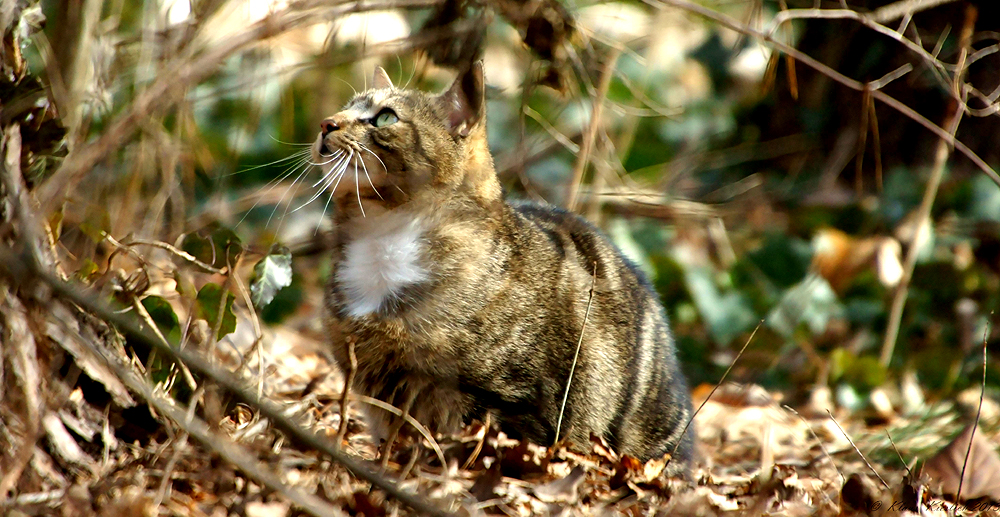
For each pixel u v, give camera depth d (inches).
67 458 202.7
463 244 279.4
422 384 277.4
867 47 526.0
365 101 301.4
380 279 277.3
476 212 287.4
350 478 216.8
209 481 205.9
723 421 374.6
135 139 367.9
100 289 230.2
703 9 307.1
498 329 275.0
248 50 333.4
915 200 509.0
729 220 542.6
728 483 286.2
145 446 222.2
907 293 482.0
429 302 273.6
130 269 330.0
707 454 339.0
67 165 227.3
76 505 185.2
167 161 365.4
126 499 187.2
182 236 273.7
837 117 554.9
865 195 535.5
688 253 504.4
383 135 288.4
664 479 260.2
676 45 639.8
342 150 289.0
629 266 323.0
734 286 500.7
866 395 419.2
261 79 285.6
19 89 214.7
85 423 213.0
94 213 332.5
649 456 304.2
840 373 424.2
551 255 291.1
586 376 284.7
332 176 291.4
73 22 330.0
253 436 223.1
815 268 487.8
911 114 342.0
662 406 306.2
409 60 516.7
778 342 462.0
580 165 382.6
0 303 195.6
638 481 251.6
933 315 480.7
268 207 503.5
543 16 329.1
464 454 251.8
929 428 366.6
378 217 286.0
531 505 225.8
